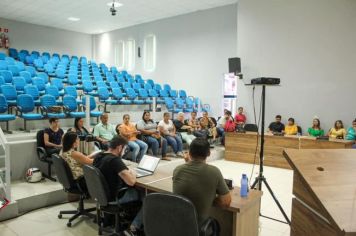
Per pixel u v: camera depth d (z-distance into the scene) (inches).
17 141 163.8
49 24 426.3
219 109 335.6
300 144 216.1
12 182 154.6
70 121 230.1
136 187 107.0
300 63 253.3
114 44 460.8
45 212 132.8
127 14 365.1
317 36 244.4
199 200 76.1
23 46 418.6
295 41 254.4
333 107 240.7
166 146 211.5
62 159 115.4
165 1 312.7
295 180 48.6
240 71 278.8
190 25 356.8
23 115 199.3
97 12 358.9
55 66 364.2
